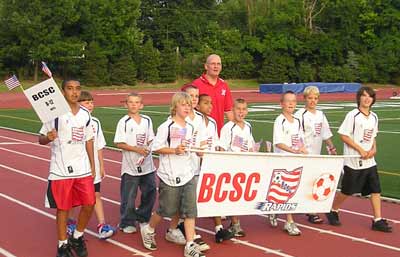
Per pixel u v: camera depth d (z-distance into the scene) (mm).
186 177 6219
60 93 5762
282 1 61156
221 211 6504
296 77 58656
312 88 7832
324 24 63188
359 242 6816
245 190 6625
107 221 7891
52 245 6688
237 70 58750
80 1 49750
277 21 59812
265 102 36781
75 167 5922
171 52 55219
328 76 58469
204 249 6316
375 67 60219
